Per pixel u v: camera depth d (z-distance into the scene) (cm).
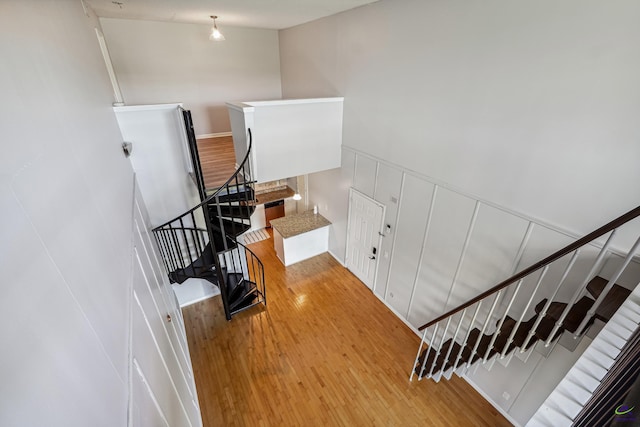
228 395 365
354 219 542
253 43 631
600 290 217
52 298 79
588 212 235
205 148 588
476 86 289
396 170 414
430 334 428
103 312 118
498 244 308
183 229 400
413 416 344
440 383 380
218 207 359
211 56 604
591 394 215
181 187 445
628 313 191
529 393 309
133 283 188
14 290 63
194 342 437
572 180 239
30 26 125
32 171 88
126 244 202
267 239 747
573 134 231
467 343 305
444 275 381
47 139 109
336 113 483
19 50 105
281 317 484
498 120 279
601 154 219
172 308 385
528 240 280
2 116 77
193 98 617
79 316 94
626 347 179
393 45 367
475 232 329
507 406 335
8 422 51
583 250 242
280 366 401
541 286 278
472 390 371
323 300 522
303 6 396
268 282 570
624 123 204
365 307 506
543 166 256
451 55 304
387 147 420
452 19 293
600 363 206
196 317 485
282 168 471
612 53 200
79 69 210
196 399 343
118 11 432
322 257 651
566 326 224
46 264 81
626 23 190
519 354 295
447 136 331
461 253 351
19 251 68
